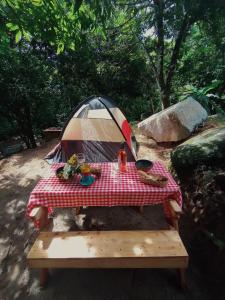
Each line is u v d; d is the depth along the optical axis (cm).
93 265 179
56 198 212
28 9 239
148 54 615
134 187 213
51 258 176
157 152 484
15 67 639
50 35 260
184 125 483
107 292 196
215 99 738
